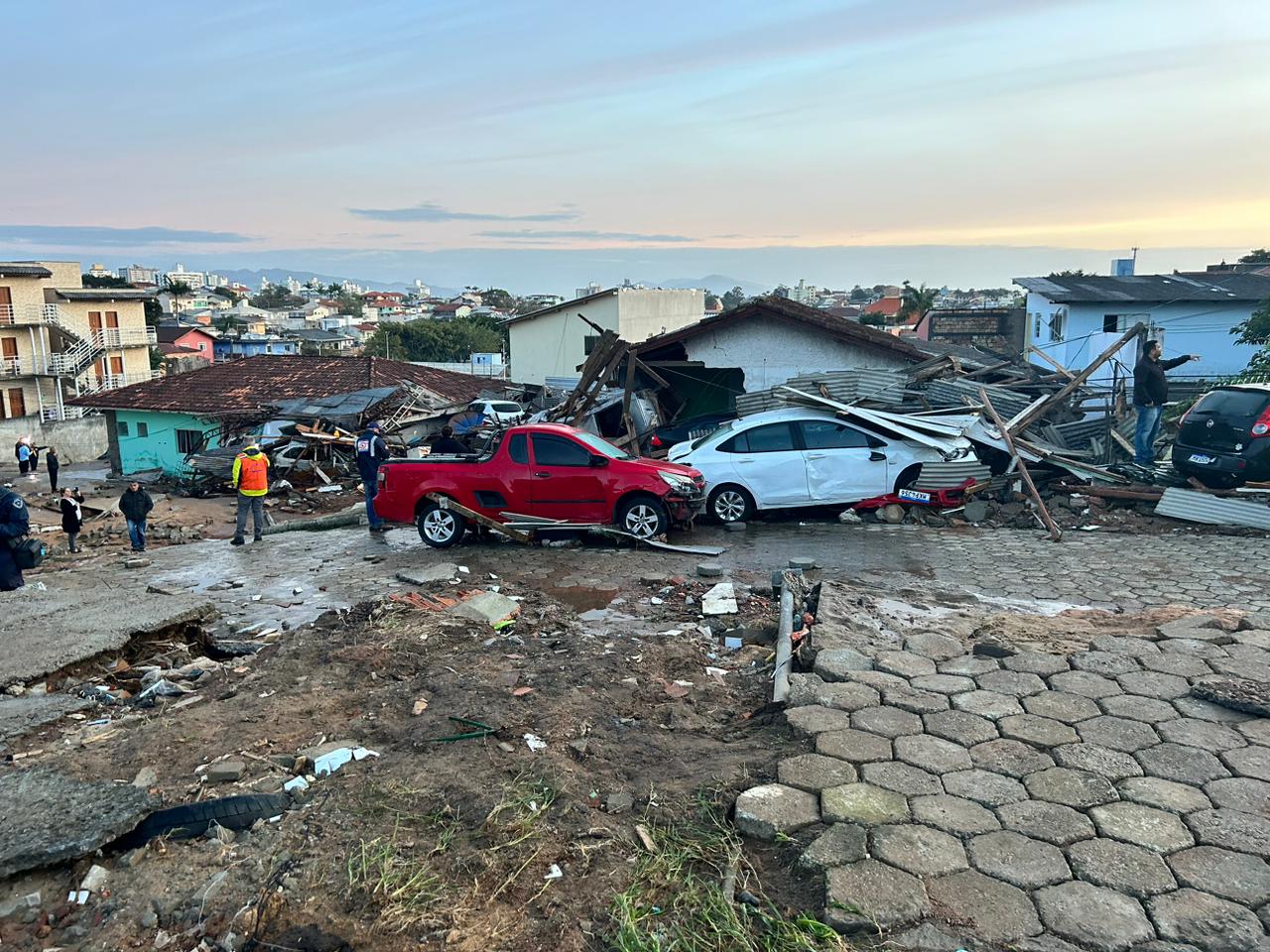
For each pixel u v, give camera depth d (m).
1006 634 6.40
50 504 24.27
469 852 3.86
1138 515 11.76
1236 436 11.46
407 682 5.96
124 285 91.75
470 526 11.85
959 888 3.51
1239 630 6.26
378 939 3.36
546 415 19.50
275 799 4.36
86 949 3.42
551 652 6.72
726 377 19.83
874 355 18.83
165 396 32.88
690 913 3.49
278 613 8.63
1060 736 4.71
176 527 18.56
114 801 4.26
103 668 6.88
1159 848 3.71
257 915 3.50
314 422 26.19
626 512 11.16
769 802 4.15
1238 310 30.06
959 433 12.34
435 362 83.31
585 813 4.16
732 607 7.88
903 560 9.98
